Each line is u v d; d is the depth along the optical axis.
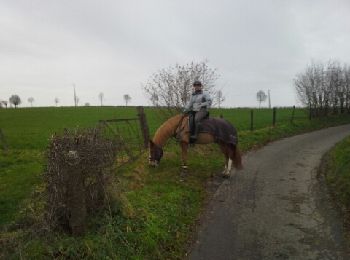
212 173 13.02
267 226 8.82
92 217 7.41
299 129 27.78
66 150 6.79
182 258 7.37
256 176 13.07
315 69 37.44
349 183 11.30
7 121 31.42
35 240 6.45
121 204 7.96
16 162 13.73
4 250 6.27
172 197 9.77
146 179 11.20
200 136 11.95
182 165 12.45
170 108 17.11
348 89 40.41
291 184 12.14
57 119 33.12
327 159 15.95
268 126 26.75
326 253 7.52
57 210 6.83
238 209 9.88
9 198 9.08
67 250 6.30
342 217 9.28
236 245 7.89
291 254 7.50
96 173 7.34
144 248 7.16
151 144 12.18
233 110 45.72
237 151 12.38
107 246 6.68
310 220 9.13
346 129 28.86
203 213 9.58
